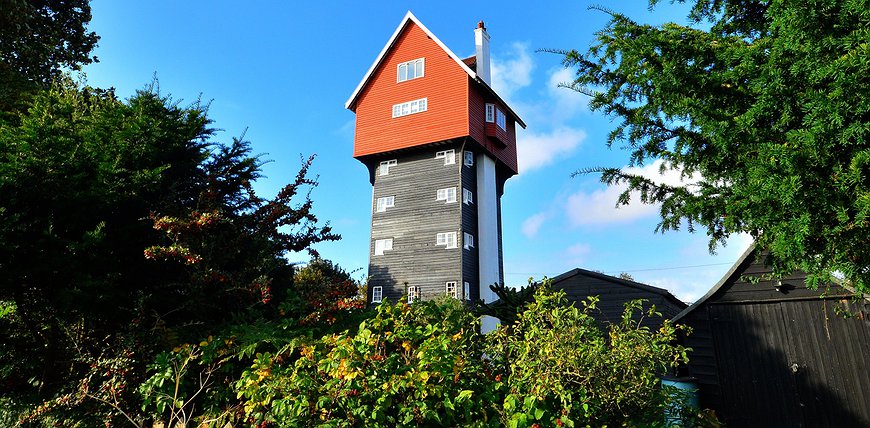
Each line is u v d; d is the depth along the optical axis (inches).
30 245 248.5
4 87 461.4
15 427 237.5
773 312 347.3
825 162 141.3
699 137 203.0
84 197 267.1
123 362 231.3
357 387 174.1
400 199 1133.7
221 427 217.9
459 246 1032.2
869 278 147.3
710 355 359.9
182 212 308.3
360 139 1157.1
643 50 200.1
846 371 316.5
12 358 268.5
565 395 170.2
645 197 235.3
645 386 187.8
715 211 200.5
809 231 144.0
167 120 333.4
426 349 183.3
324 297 279.0
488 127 1142.3
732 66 192.9
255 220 337.7
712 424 224.7
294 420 173.9
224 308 301.1
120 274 269.9
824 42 143.6
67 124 297.9
